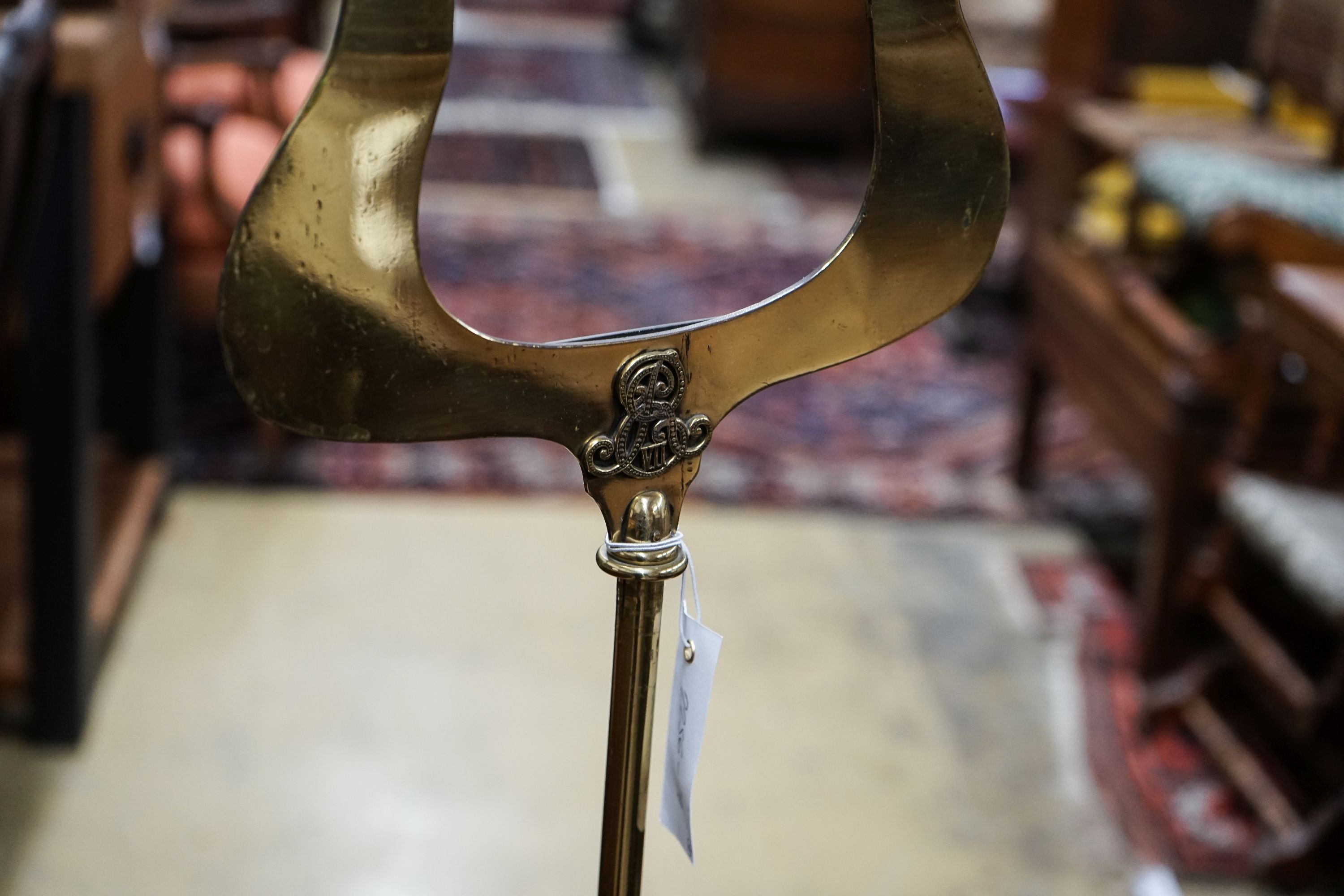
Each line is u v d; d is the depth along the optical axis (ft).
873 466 11.48
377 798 7.26
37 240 6.71
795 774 7.66
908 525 10.59
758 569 9.75
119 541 8.80
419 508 10.23
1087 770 7.88
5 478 9.26
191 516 9.82
